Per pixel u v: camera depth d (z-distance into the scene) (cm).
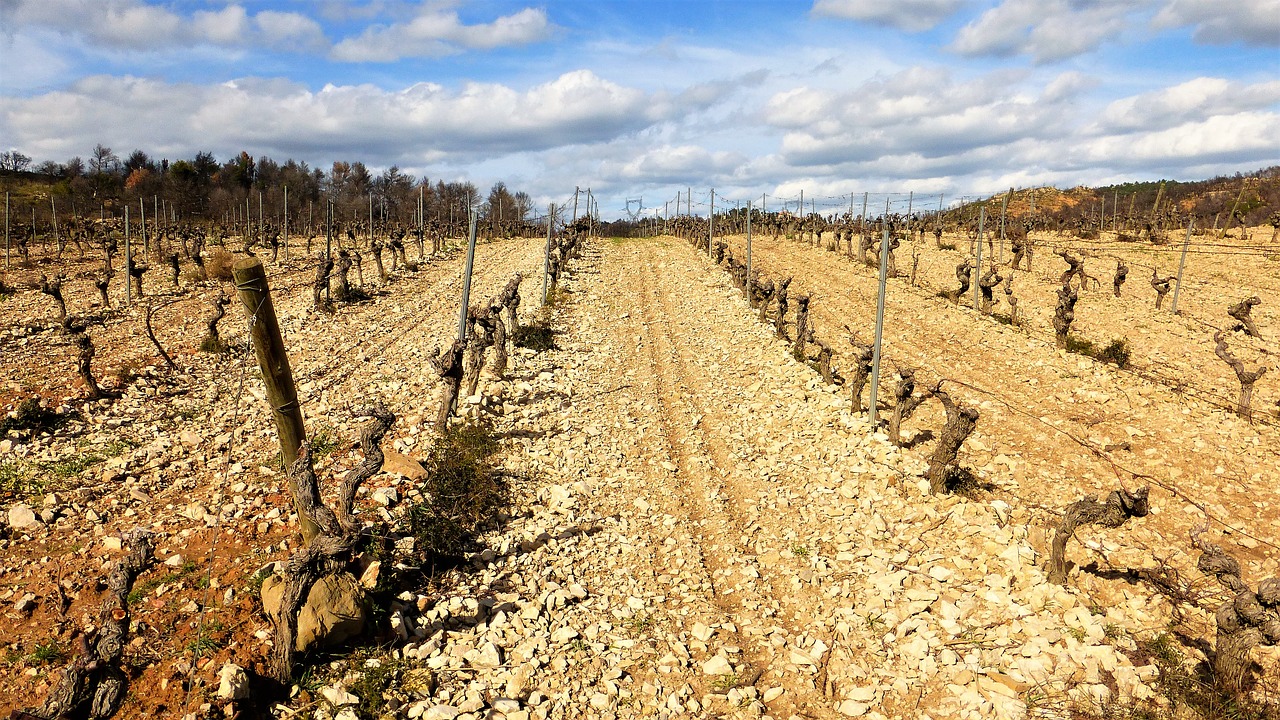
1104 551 953
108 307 2441
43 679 595
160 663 626
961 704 660
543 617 800
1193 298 2967
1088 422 1482
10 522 860
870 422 1381
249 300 684
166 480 1040
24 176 8706
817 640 769
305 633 671
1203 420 1463
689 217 7856
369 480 1064
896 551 951
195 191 8412
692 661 740
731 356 2158
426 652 715
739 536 1027
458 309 2780
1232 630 652
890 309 2853
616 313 2914
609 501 1136
